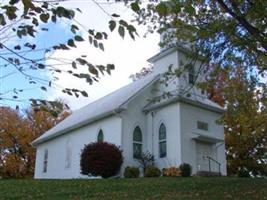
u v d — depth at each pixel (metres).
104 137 27.02
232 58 16.02
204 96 27.89
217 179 19.06
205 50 15.61
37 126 45.97
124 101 25.92
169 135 25.47
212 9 14.72
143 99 27.41
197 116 26.36
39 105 5.30
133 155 25.64
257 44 14.90
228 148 36.88
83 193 15.90
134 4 5.18
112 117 26.69
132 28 5.02
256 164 36.41
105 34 5.24
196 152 25.45
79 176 28.84
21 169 45.12
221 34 14.88
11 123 45.25
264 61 16.14
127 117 26.12
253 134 30.61
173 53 27.62
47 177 33.31
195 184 17.41
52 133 33.56
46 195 15.56
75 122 31.00
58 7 5.01
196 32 14.40
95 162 23.73
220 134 27.72
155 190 16.23
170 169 23.33
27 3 4.80
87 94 5.48
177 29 15.62
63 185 17.80
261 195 14.91
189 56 16.17
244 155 36.94
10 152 45.47
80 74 5.32
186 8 5.68
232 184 17.38
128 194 15.46
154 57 29.16
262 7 13.58
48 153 34.19
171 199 14.22
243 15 13.60
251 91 18.22
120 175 24.41
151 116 26.98
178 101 25.39
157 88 27.88
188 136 25.20
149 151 26.36
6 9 4.86
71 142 31.06
